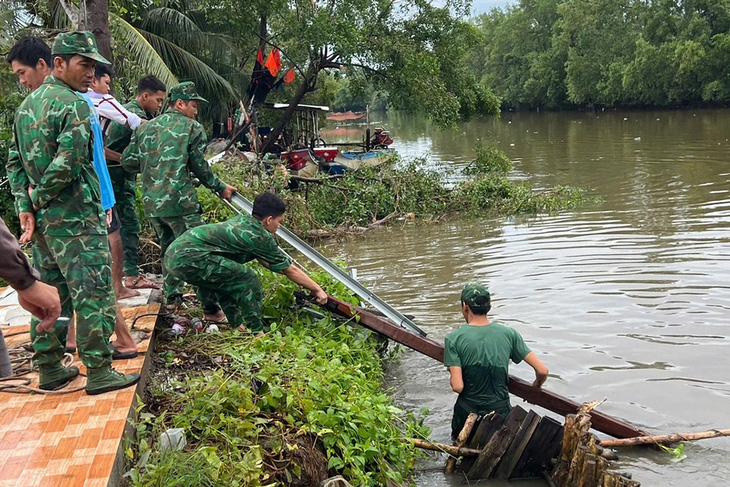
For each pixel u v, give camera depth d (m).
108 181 5.21
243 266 6.27
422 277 10.77
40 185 4.16
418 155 31.28
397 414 6.27
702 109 54.72
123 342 5.17
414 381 7.07
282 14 21.00
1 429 4.04
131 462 4.10
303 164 20.83
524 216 15.76
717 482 5.09
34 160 4.24
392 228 15.30
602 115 57.34
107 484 3.45
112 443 3.86
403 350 7.75
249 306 6.29
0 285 8.05
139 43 16.47
